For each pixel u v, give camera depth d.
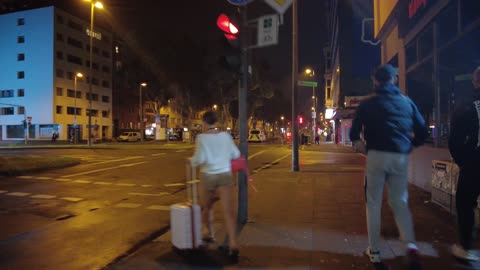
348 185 11.23
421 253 4.79
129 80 47.41
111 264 4.93
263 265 4.57
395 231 5.80
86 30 72.62
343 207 7.91
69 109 68.44
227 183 4.92
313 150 33.25
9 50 67.44
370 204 4.41
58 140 65.81
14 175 14.94
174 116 95.56
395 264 4.48
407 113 4.23
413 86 10.63
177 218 4.94
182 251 5.01
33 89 66.00
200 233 4.97
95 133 74.38
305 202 8.50
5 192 11.05
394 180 4.26
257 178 13.04
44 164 17.17
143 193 10.96
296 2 15.66
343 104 41.34
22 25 66.56
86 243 5.93
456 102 8.07
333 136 65.75
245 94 6.39
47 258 5.20
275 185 11.27
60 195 10.59
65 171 16.58
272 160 22.80
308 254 4.92
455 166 6.56
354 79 41.78
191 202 5.41
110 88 79.00
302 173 14.65
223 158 4.94
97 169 17.41
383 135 4.17
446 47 7.96
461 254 4.51
